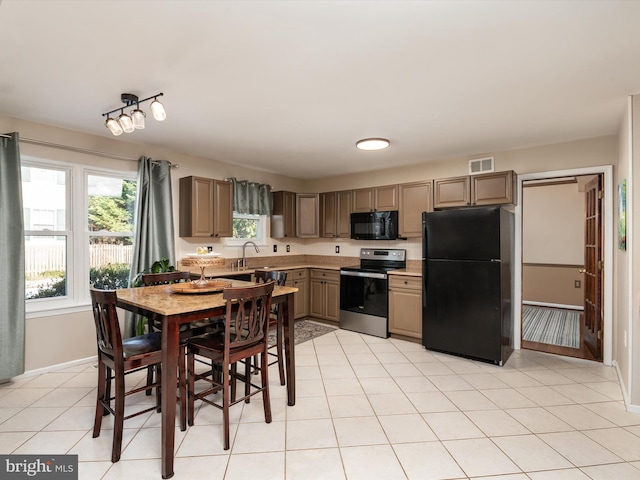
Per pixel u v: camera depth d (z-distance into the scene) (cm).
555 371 321
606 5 148
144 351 208
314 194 538
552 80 220
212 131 326
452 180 398
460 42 178
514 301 389
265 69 206
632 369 245
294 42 178
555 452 198
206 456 194
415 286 401
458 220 352
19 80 221
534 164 371
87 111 276
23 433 215
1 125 284
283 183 547
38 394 268
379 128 315
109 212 361
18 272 288
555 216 632
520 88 231
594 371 321
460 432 219
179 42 178
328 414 241
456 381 297
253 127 314
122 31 168
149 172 368
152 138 350
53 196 321
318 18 157
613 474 180
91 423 227
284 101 255
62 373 309
